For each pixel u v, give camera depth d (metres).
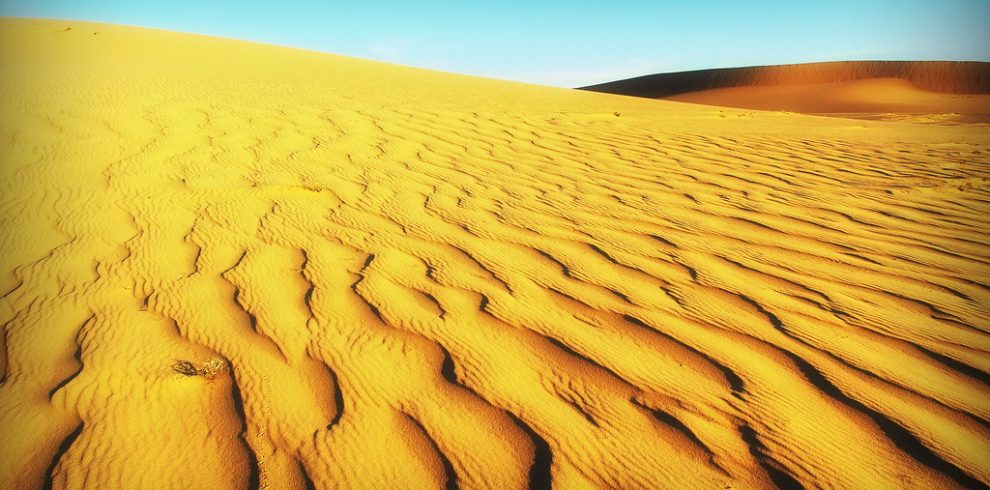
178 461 1.94
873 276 3.62
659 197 5.48
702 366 2.56
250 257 3.68
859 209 5.17
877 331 2.88
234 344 2.65
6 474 1.86
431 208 4.88
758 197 5.54
